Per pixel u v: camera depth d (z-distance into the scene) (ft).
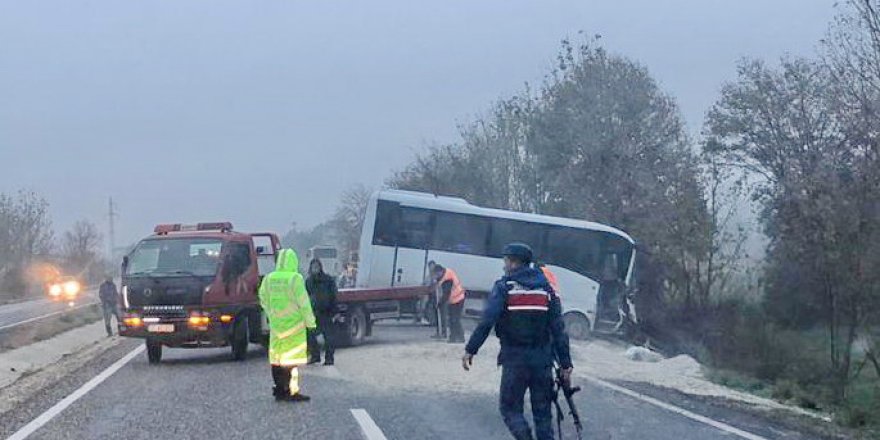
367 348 77.25
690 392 55.26
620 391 52.70
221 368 65.00
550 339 32.37
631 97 144.87
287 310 46.85
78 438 38.29
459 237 108.68
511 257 32.73
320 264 64.03
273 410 44.47
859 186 82.64
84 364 71.77
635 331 107.96
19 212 294.25
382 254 108.99
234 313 68.33
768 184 125.29
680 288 119.96
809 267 91.66
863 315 84.38
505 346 32.19
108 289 110.63
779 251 100.73
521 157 170.30
